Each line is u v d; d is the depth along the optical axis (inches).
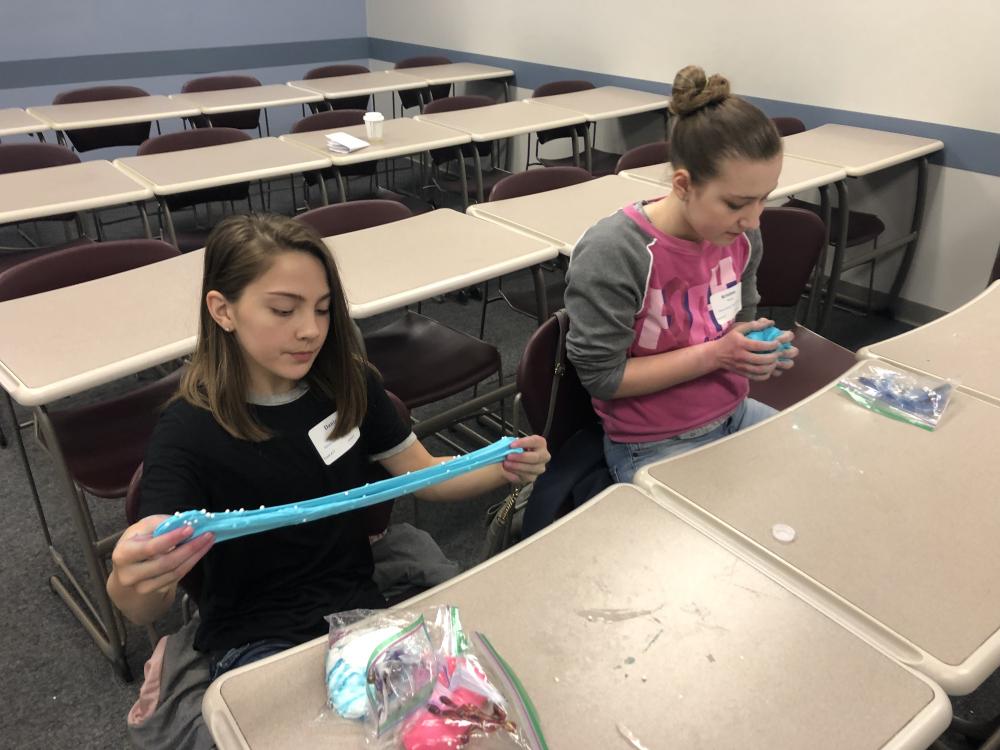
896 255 130.5
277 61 218.2
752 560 36.9
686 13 147.7
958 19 112.5
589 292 50.5
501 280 117.6
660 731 28.3
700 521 40.1
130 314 64.0
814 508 40.5
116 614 61.5
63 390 52.6
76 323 62.2
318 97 157.5
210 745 37.0
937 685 30.4
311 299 37.3
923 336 60.8
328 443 42.1
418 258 76.5
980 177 117.3
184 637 42.5
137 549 28.1
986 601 34.3
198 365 39.4
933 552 37.3
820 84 132.0
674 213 50.2
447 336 85.0
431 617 32.7
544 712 28.9
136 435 65.8
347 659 30.7
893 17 119.3
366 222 90.2
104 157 194.9
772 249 81.7
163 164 108.0
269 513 31.6
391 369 78.4
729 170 44.3
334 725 28.7
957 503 41.1
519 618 33.3
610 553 37.3
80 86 189.9
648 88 161.5
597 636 32.4
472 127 131.0
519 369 55.0
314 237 37.9
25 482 88.3
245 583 41.4
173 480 36.7
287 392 41.5
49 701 61.8
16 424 69.6
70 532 80.3
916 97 120.9
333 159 111.0
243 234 36.4
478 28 195.5
